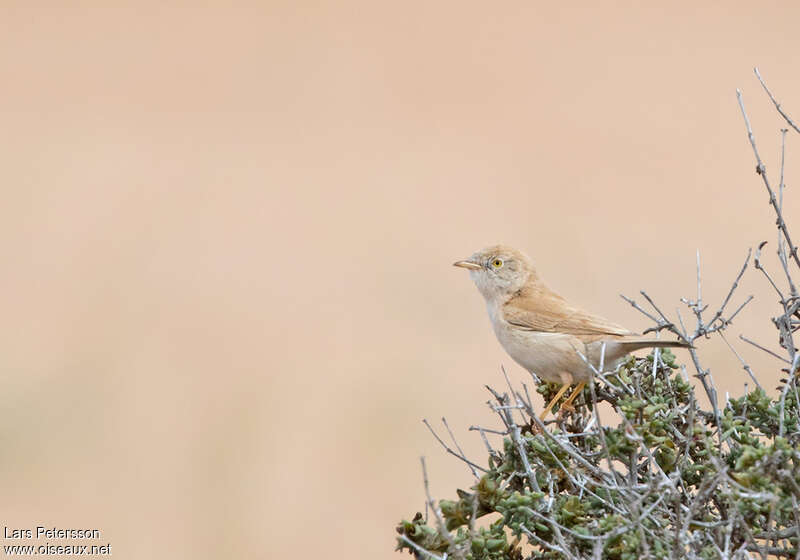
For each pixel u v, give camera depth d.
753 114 44.06
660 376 10.66
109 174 41.06
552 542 8.56
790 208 35.38
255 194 39.72
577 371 12.99
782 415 8.88
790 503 7.95
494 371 25.81
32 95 48.53
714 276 28.48
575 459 9.33
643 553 7.78
